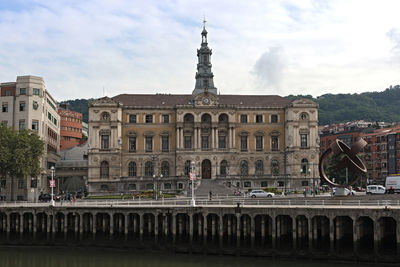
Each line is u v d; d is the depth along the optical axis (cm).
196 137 14162
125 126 14200
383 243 6181
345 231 6406
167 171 14238
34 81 12988
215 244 6962
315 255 6303
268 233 6812
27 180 12456
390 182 10725
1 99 12925
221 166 14238
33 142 10919
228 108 14275
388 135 18625
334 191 10750
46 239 7938
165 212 7212
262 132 14525
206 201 7912
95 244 7675
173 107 14325
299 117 14262
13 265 6688
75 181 13900
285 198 8381
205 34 16000
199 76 15762
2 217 8238
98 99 13900
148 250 7306
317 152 14238
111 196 11862
